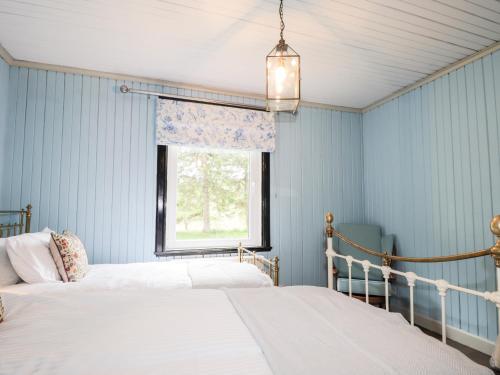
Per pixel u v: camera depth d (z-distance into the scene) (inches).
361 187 132.7
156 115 103.1
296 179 122.4
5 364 28.8
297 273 119.7
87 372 27.8
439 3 66.1
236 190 116.1
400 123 114.3
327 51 86.5
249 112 115.0
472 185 87.4
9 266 64.4
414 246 106.7
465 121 90.0
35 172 90.7
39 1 65.2
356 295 107.1
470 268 87.4
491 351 80.9
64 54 88.0
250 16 70.6
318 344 34.3
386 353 32.2
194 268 84.1
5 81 87.6
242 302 50.1
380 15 70.4
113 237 97.1
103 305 46.4
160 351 32.0
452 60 91.5
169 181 106.3
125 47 84.4
